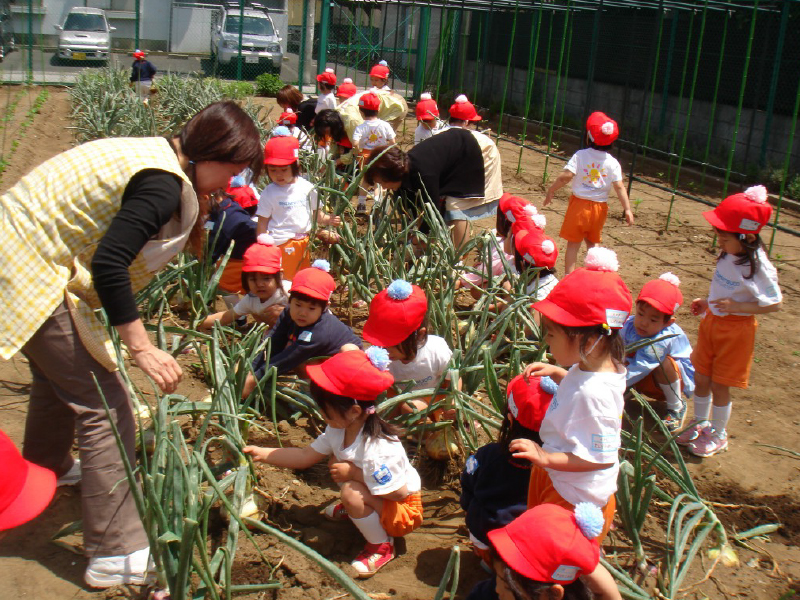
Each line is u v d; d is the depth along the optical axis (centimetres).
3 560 319
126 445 301
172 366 279
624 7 1439
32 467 246
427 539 360
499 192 675
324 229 620
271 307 495
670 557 348
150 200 273
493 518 317
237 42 2383
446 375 375
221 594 286
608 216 999
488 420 363
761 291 419
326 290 418
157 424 291
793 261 851
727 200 424
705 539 370
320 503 376
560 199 1079
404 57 2553
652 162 1409
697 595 334
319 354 424
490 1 1775
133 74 1725
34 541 332
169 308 541
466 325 504
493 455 333
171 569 270
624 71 1648
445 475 405
